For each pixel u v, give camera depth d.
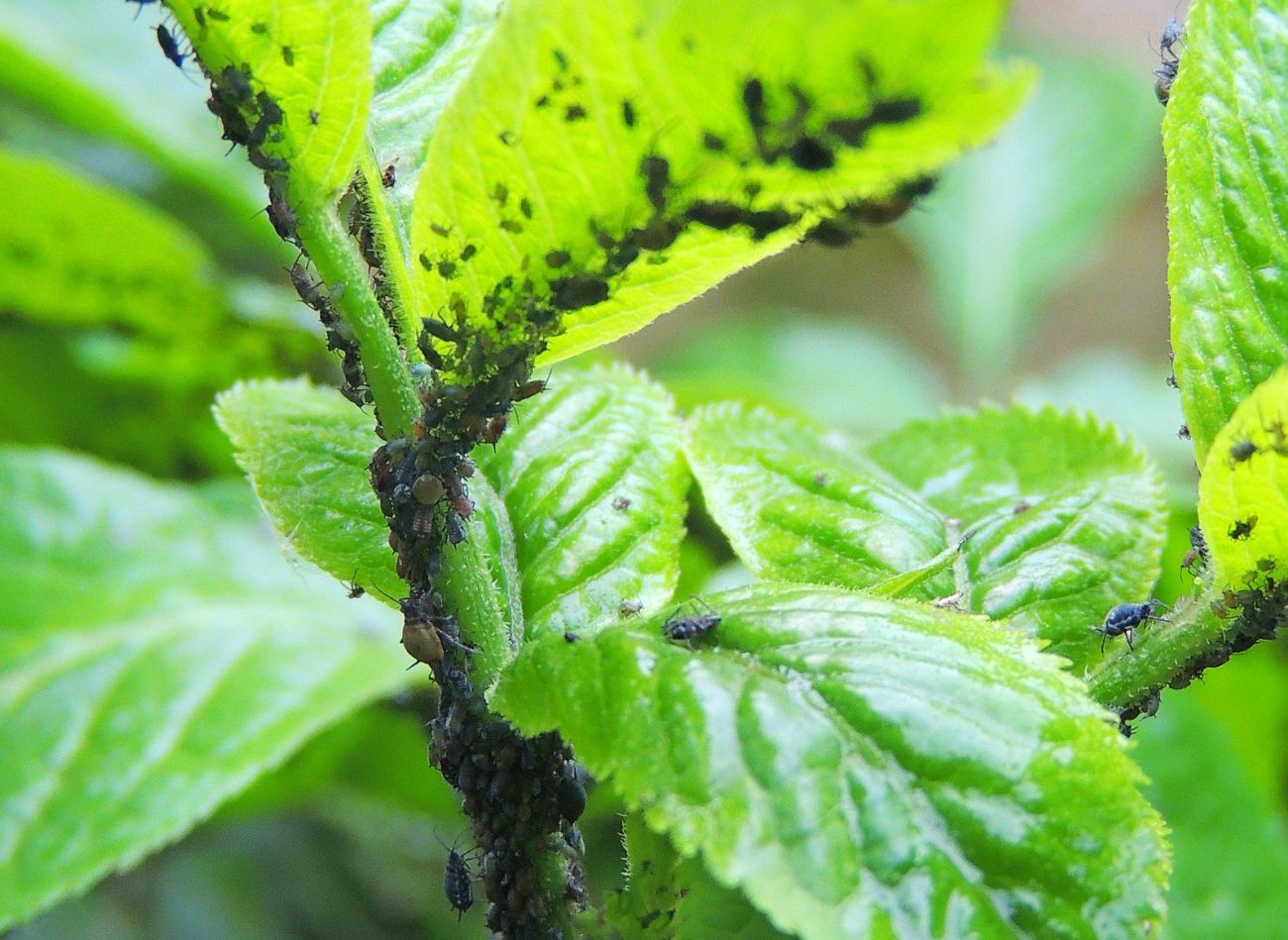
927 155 0.12
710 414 0.15
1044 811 0.12
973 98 0.11
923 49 0.11
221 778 0.18
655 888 0.13
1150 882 0.12
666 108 0.12
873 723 0.12
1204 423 0.13
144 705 0.18
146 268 0.21
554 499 0.14
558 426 0.14
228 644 0.18
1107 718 0.12
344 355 0.14
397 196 0.14
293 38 0.13
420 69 0.14
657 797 0.12
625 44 0.12
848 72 0.11
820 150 0.12
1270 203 0.13
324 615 0.19
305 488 0.14
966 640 0.13
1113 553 0.14
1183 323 0.13
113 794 0.17
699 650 0.13
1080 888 0.12
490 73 0.12
